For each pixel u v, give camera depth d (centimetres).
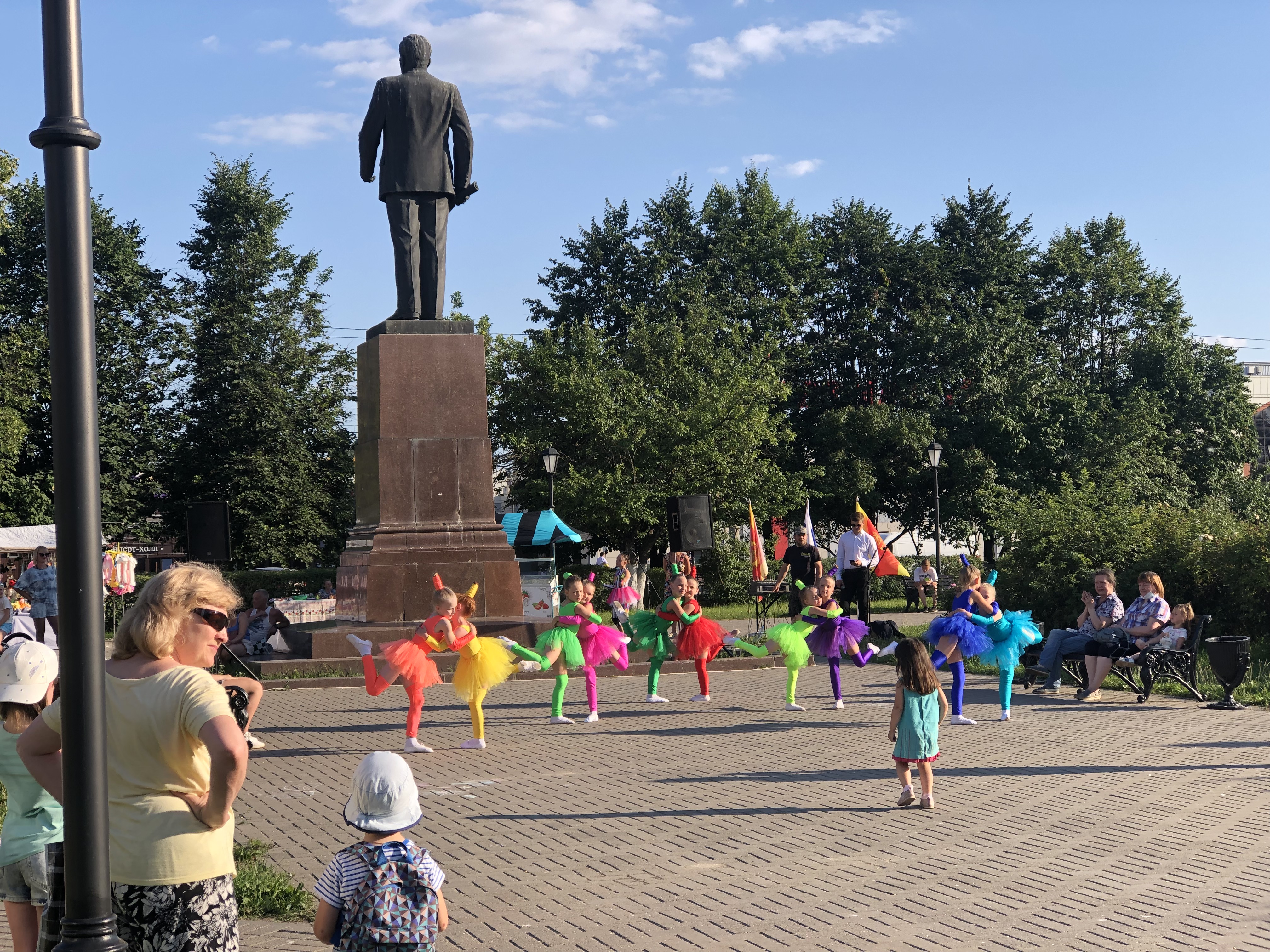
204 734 350
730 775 984
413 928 376
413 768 1031
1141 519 2127
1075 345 4912
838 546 2122
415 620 1772
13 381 3575
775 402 4209
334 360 4388
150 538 4184
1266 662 1683
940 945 564
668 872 698
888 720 1271
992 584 1279
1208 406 4775
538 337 3812
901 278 4481
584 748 1123
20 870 452
